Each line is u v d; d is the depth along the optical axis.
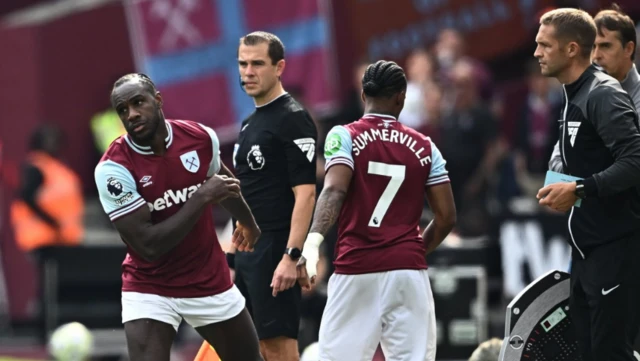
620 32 24.19
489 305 43.62
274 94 26.16
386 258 23.16
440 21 49.69
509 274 42.38
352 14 49.88
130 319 22.55
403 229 23.39
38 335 49.88
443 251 37.47
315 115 45.41
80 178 55.06
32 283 54.16
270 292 26.11
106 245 47.84
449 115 45.41
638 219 22.56
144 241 21.66
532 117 46.47
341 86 49.81
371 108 23.75
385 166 23.30
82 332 40.09
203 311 22.83
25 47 54.41
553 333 23.88
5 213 54.41
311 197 25.55
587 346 23.25
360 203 23.28
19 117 54.56
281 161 25.97
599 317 22.64
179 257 22.48
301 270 22.83
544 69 22.81
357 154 23.23
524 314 23.81
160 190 22.05
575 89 22.67
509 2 49.09
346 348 23.41
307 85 49.91
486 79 47.97
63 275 47.50
